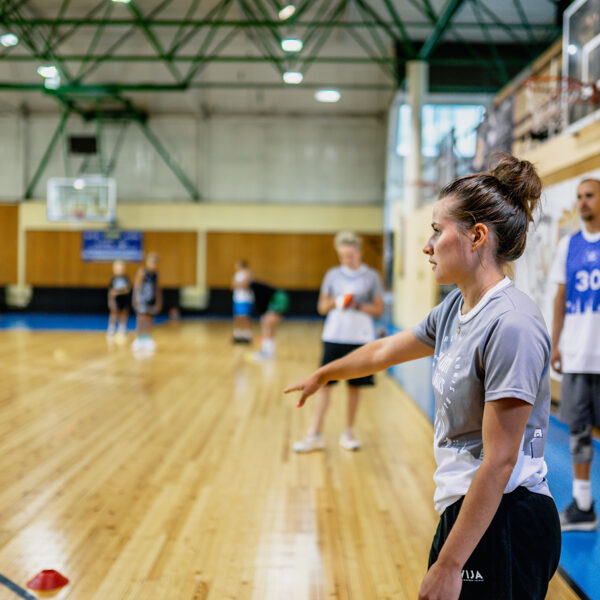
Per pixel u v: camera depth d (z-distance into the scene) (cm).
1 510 306
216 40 1481
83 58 1259
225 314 1850
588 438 282
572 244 289
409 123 1251
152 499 325
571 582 235
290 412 546
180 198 1838
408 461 401
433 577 97
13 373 727
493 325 106
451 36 1391
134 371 760
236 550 264
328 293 429
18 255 1839
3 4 1160
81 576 238
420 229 1190
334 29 1398
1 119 1809
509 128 792
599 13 520
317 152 1823
